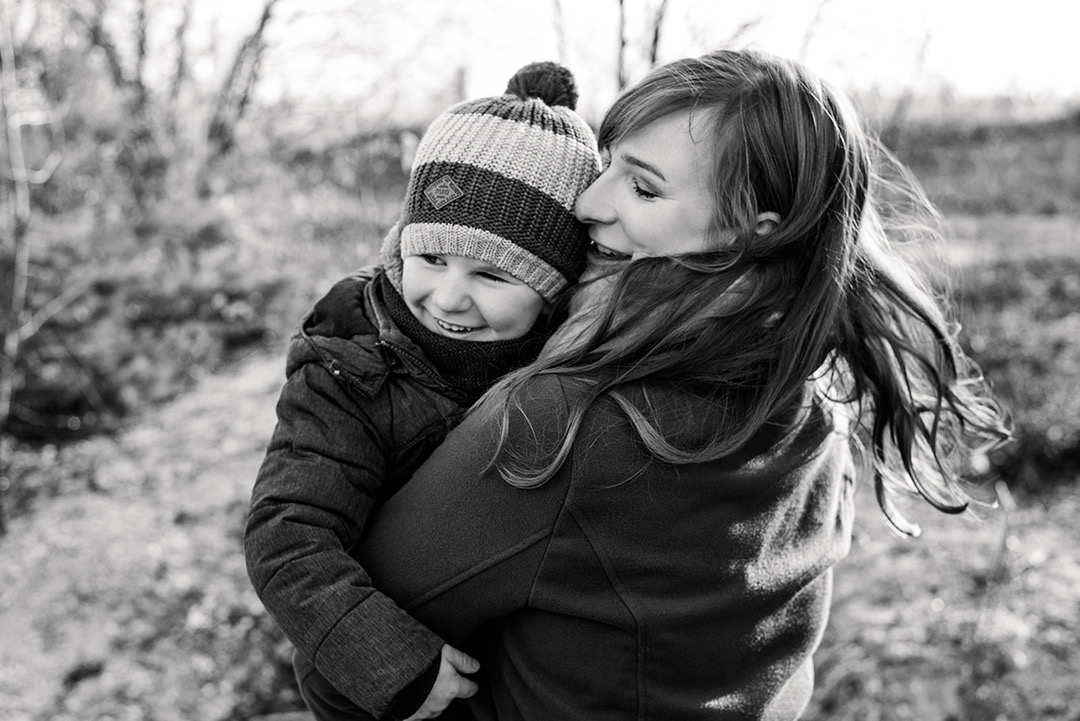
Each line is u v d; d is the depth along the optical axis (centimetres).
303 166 1033
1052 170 1117
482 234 113
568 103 131
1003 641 304
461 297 115
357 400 119
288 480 114
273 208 867
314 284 748
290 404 119
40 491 516
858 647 308
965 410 156
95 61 886
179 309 718
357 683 107
